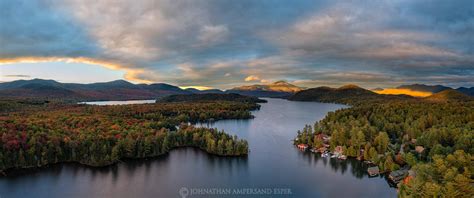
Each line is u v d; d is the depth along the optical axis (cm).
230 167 18038
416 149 18688
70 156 18062
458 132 19400
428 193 10875
